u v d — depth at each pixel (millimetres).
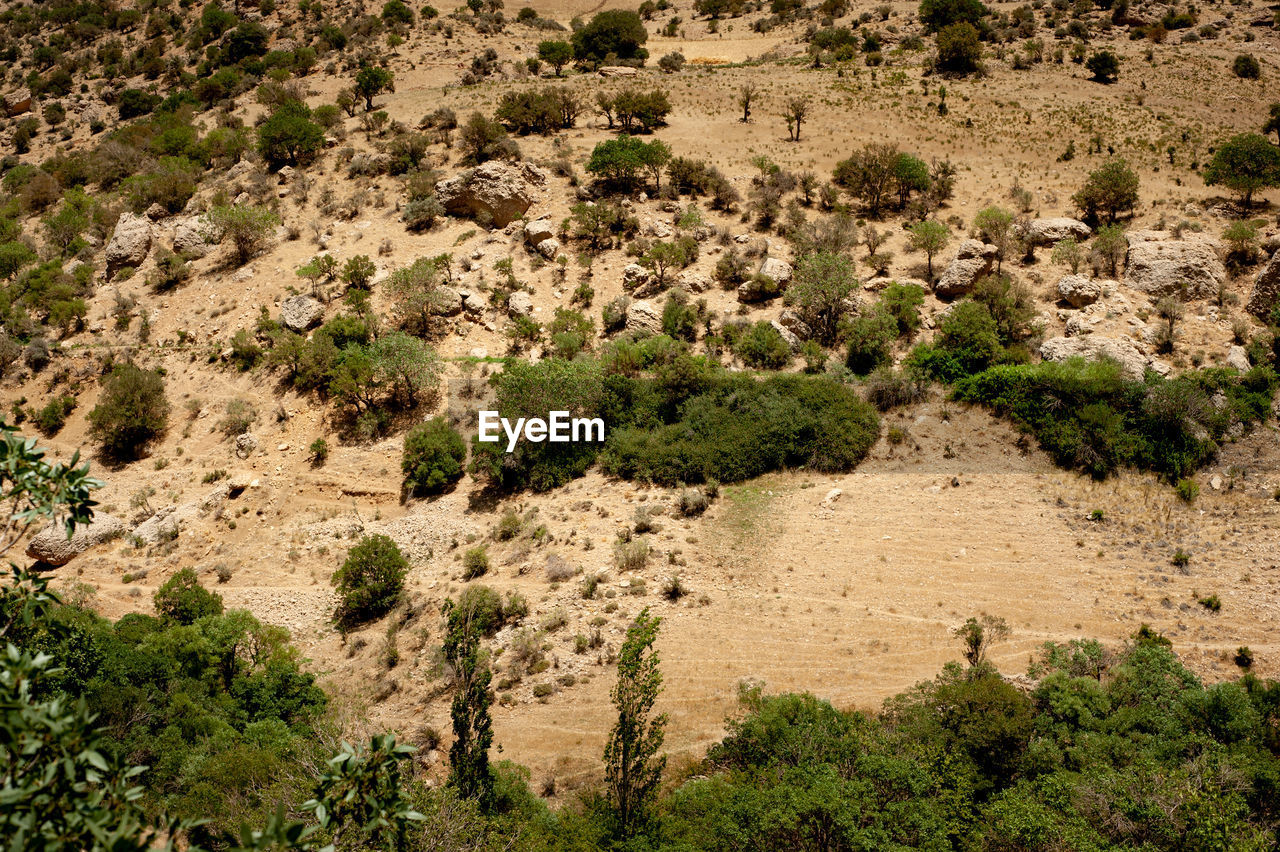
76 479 7777
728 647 27391
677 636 27969
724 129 72062
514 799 19828
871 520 32844
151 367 47406
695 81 83688
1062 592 28344
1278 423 33344
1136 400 34250
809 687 25500
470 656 21406
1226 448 32750
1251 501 30422
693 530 33188
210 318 49812
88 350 48781
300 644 30562
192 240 56344
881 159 57156
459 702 20672
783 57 96688
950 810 17375
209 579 35125
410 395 42781
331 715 25047
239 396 44812
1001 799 17547
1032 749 20047
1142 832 16609
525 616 29406
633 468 37125
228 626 27531
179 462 42125
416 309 46062
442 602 31094
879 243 51719
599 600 29703
